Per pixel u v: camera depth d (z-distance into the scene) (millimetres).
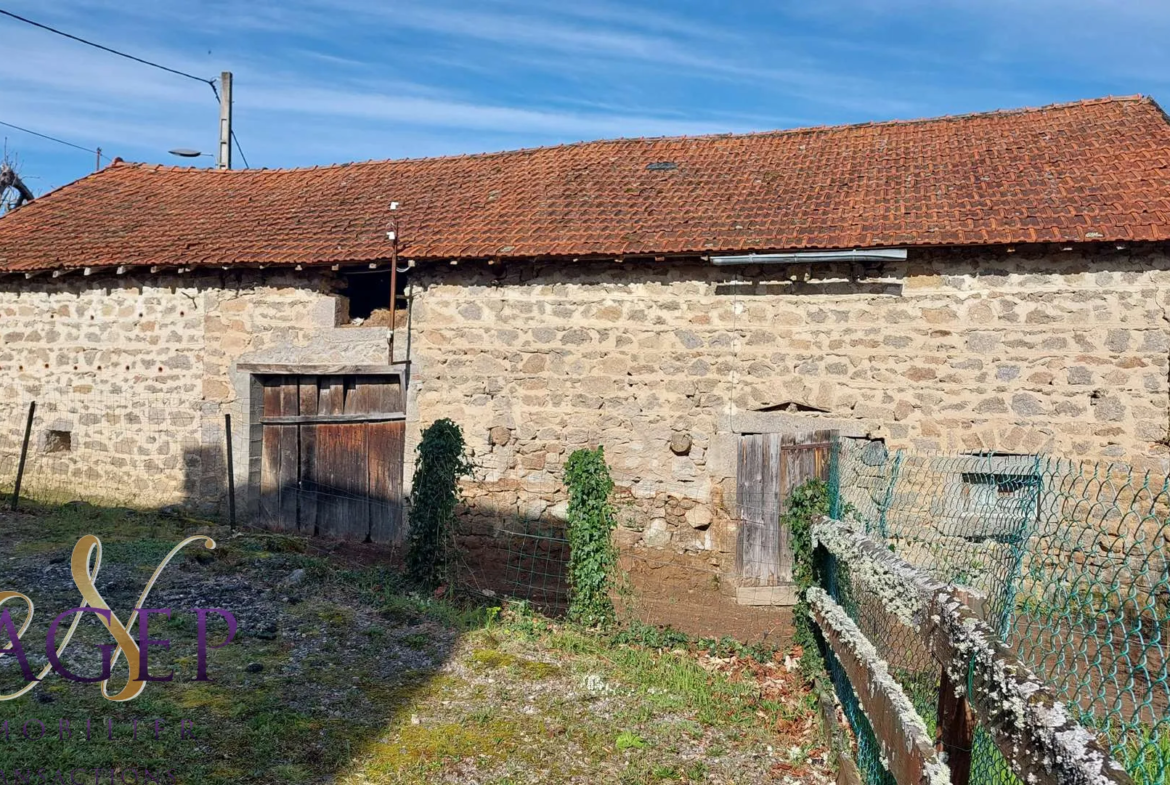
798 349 8289
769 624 7633
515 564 8953
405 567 7875
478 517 9141
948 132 10195
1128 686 3111
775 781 4531
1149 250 7344
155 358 10281
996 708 2564
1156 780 2986
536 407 9000
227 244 10125
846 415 8148
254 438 10047
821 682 5492
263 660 5527
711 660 6445
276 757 4336
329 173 12156
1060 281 7594
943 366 7898
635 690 5578
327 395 9859
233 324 10000
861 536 4734
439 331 9289
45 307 10758
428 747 4574
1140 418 7367
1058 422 7590
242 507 10031
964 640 2895
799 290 8281
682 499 8586
